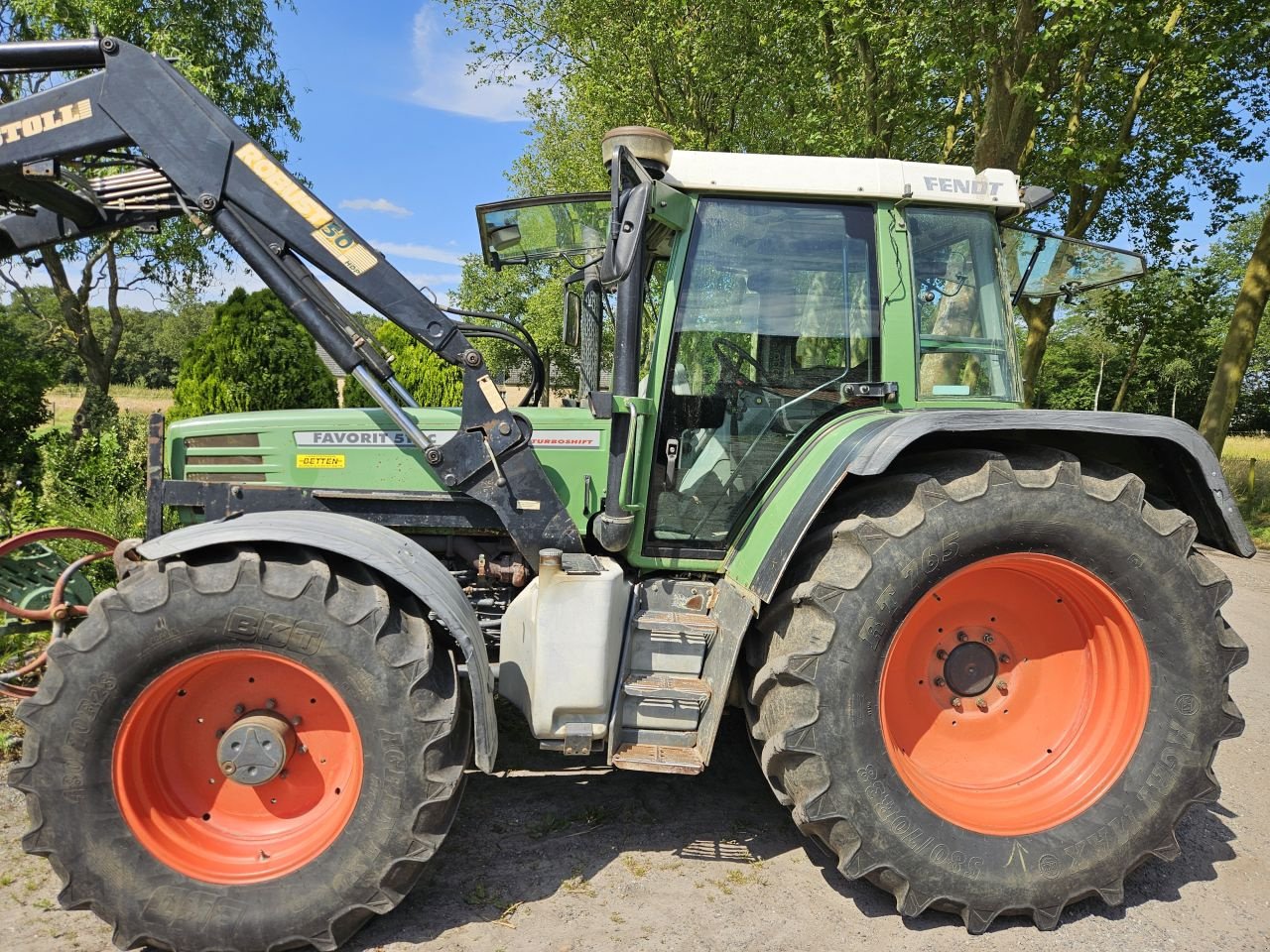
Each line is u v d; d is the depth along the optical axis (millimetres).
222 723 2391
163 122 2521
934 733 2711
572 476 2891
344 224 2570
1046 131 10008
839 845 2396
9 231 3016
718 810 3057
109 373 14109
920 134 11242
